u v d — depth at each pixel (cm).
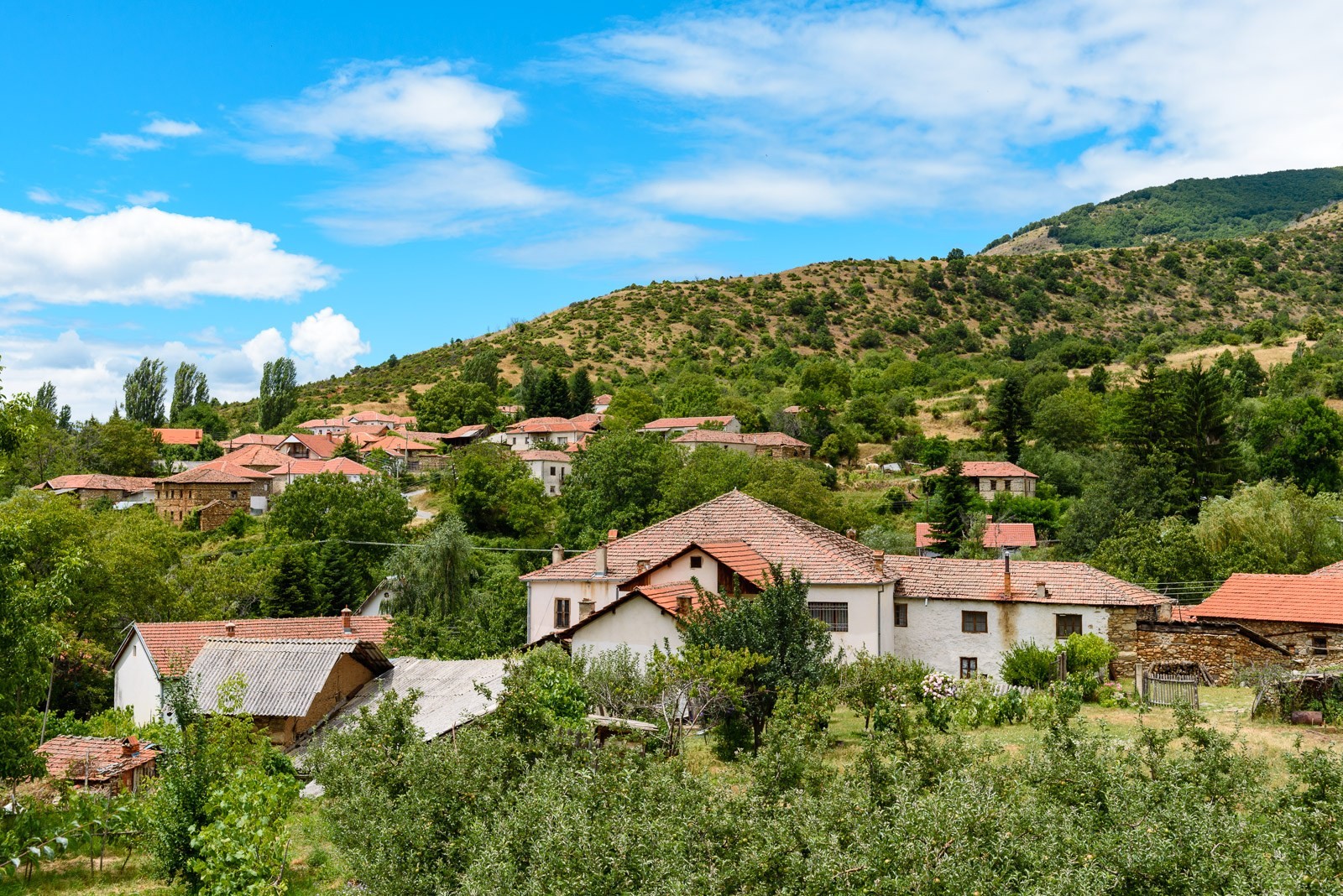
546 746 1841
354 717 2184
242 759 2412
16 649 2377
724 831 1306
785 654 2608
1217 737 1572
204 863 1786
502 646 4731
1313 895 1153
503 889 1313
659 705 2577
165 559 6141
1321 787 1416
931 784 1537
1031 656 3319
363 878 1611
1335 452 8106
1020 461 10706
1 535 2380
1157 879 1180
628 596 3139
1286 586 3653
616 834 1324
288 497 7981
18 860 2202
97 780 2795
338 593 6769
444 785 1656
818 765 1570
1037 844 1211
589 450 8906
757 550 3734
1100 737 1683
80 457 11581
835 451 11838
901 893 1116
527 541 8338
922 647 3791
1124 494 7069
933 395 15075
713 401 13675
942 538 7475
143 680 3922
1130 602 3509
